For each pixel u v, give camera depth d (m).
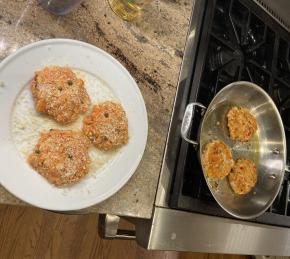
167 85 0.97
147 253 1.70
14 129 0.71
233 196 1.06
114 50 0.90
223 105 1.10
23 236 1.42
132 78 0.87
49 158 0.71
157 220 0.91
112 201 0.83
